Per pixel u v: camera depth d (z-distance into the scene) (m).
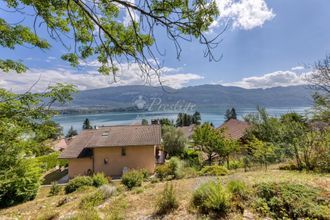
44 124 4.21
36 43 3.52
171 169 12.95
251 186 5.32
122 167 23.41
